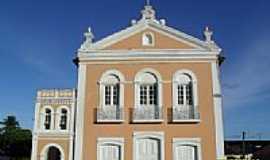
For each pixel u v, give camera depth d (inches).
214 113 1047.6
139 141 1047.6
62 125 1101.7
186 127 1042.7
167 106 1064.2
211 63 1088.8
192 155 1029.8
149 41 1121.4
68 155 1059.9
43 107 1111.6
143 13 1141.7
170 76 1086.4
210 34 1109.7
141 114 1053.8
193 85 1073.5
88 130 1064.2
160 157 1028.5
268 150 1612.9
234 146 2199.8
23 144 2089.1
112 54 1111.0
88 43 1127.6
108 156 1047.0
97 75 1104.8
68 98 1109.1
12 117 2297.0
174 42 1112.2
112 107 1072.2
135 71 1097.4
